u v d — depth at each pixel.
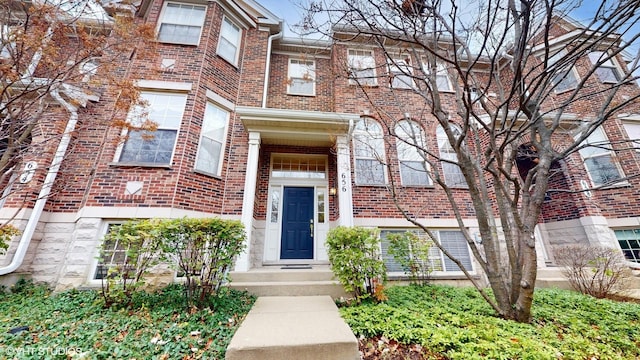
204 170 6.14
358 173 7.15
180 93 6.39
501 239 6.55
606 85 8.16
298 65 9.08
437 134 7.93
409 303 4.20
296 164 7.96
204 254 4.04
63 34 4.50
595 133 7.84
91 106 6.20
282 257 6.96
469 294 4.85
